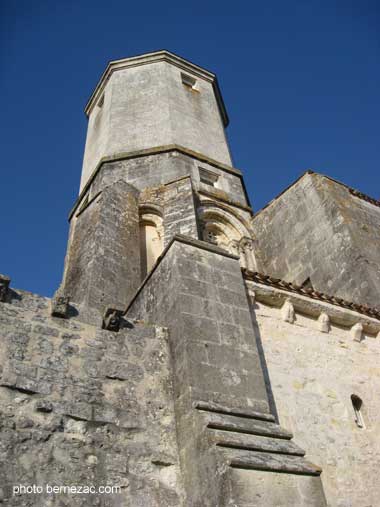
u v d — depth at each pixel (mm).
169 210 14789
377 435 8414
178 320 7258
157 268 8539
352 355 9484
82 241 14055
